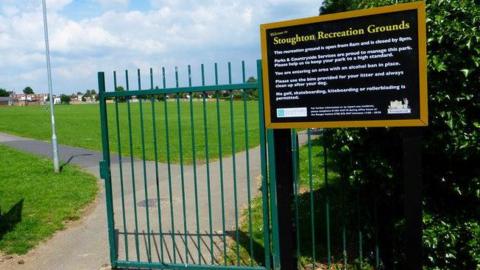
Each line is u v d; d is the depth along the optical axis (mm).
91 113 60406
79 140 25203
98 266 6223
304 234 6621
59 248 7004
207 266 5602
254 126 33750
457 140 4543
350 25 4438
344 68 4520
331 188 8461
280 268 5223
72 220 8562
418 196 4312
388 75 4328
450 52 4520
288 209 5109
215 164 15500
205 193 10609
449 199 5082
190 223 8102
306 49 4668
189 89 5555
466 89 4543
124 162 16219
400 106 4301
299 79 4742
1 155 18641
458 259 4816
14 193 10812
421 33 4145
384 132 5016
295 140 5293
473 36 4371
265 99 4938
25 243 7172
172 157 17516
